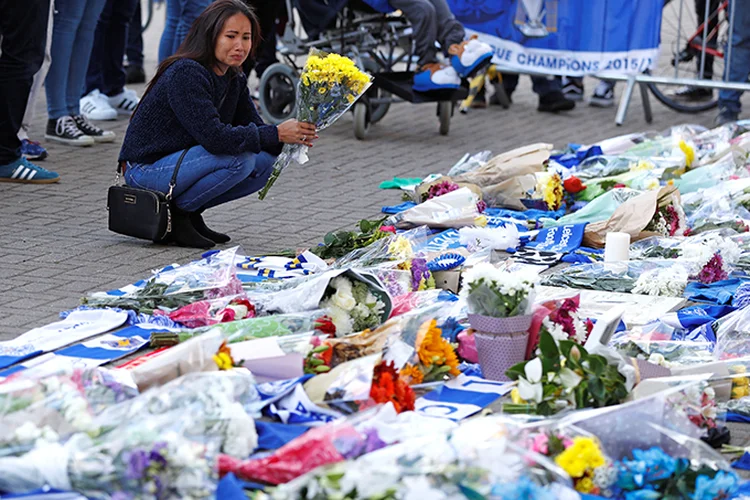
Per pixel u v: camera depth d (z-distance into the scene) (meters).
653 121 14.52
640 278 7.05
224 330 5.58
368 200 9.70
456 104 14.97
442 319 5.73
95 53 13.18
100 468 3.98
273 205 9.42
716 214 8.98
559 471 4.06
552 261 7.79
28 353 5.61
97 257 7.62
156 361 4.93
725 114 13.93
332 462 4.14
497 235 7.96
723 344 5.85
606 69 14.27
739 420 5.24
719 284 7.25
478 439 4.14
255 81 15.89
